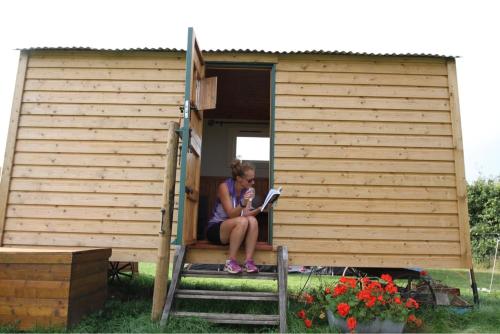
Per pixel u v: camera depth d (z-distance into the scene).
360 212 4.75
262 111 8.39
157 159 4.91
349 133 4.91
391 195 4.79
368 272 5.14
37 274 3.41
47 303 3.37
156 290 3.64
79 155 4.96
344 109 4.96
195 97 4.20
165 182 3.78
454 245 4.70
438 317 4.15
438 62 5.09
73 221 4.83
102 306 4.14
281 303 3.61
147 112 5.02
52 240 4.78
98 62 5.15
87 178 4.91
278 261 4.04
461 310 4.48
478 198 11.82
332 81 5.02
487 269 11.16
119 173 4.91
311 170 4.82
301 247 4.66
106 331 3.38
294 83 5.01
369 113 4.96
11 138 4.99
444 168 4.86
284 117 4.93
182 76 5.08
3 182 4.89
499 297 6.07
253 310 4.17
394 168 4.85
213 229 4.13
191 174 4.19
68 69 5.14
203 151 9.12
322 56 5.06
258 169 9.03
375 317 3.49
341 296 3.64
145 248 4.75
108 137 4.98
